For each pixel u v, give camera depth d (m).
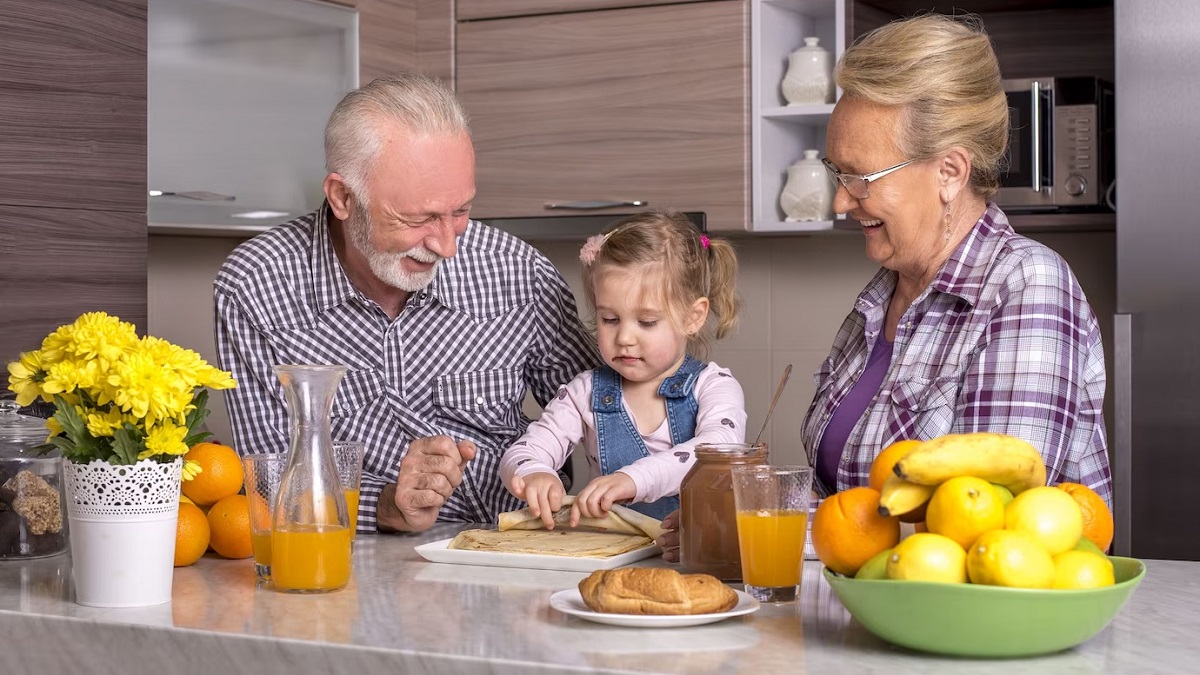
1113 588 1.01
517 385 2.06
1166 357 2.45
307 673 1.10
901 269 1.65
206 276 3.38
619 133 2.99
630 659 1.04
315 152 3.01
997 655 1.03
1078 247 2.99
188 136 2.78
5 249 2.40
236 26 2.84
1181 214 2.43
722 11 2.88
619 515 1.57
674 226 1.88
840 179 1.61
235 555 1.52
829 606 1.24
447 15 3.16
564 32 3.04
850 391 1.72
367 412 1.98
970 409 1.53
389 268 1.84
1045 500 1.06
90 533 1.26
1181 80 2.43
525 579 1.38
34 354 1.31
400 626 1.16
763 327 3.29
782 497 1.25
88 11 2.53
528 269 2.07
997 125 1.59
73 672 1.22
